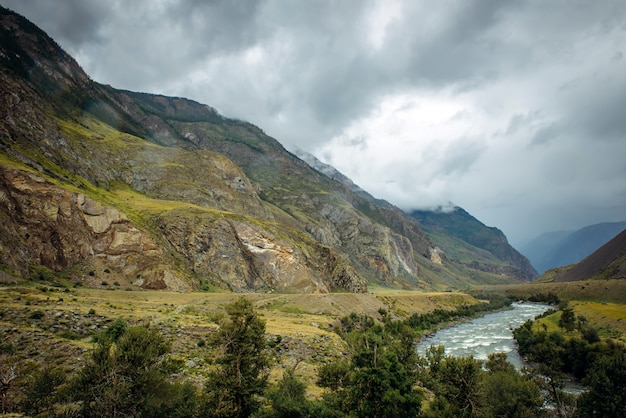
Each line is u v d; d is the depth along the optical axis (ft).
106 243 360.07
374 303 443.32
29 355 123.44
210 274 437.99
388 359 125.18
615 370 139.44
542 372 195.21
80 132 607.78
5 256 263.90
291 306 367.86
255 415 105.19
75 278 315.17
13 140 400.88
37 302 192.13
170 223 455.63
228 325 114.73
